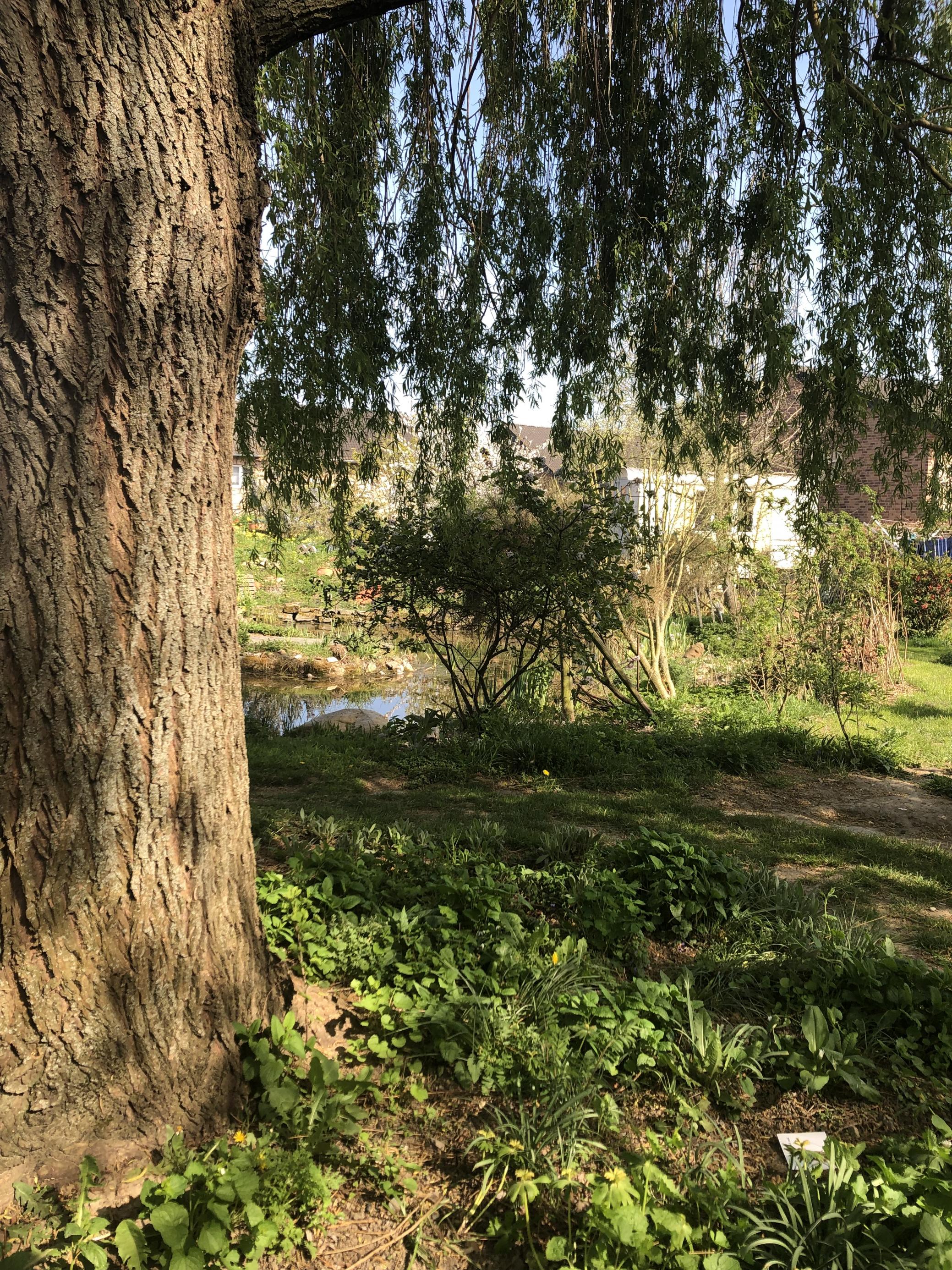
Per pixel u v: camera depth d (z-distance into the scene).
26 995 2.29
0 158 2.09
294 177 5.66
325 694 15.56
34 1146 2.29
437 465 7.83
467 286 6.45
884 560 11.97
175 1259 1.96
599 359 6.75
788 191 5.91
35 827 2.28
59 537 2.25
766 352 6.20
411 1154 2.56
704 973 3.78
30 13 2.07
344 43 6.02
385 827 5.73
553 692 11.54
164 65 2.24
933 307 6.70
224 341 2.50
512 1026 3.03
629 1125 2.73
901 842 6.61
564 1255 2.11
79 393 2.23
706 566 13.02
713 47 5.86
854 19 6.18
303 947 3.38
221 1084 2.54
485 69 5.81
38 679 2.25
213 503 2.54
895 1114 2.92
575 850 5.38
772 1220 2.21
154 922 2.42
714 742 9.17
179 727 2.46
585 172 6.18
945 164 6.55
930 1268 1.99
